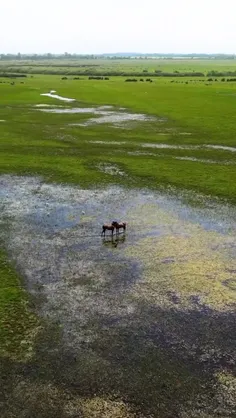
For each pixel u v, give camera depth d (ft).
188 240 90.53
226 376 54.13
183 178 131.75
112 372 54.65
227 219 101.14
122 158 154.61
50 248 87.20
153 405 50.01
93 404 50.08
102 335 61.26
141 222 99.60
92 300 69.62
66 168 142.41
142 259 82.74
